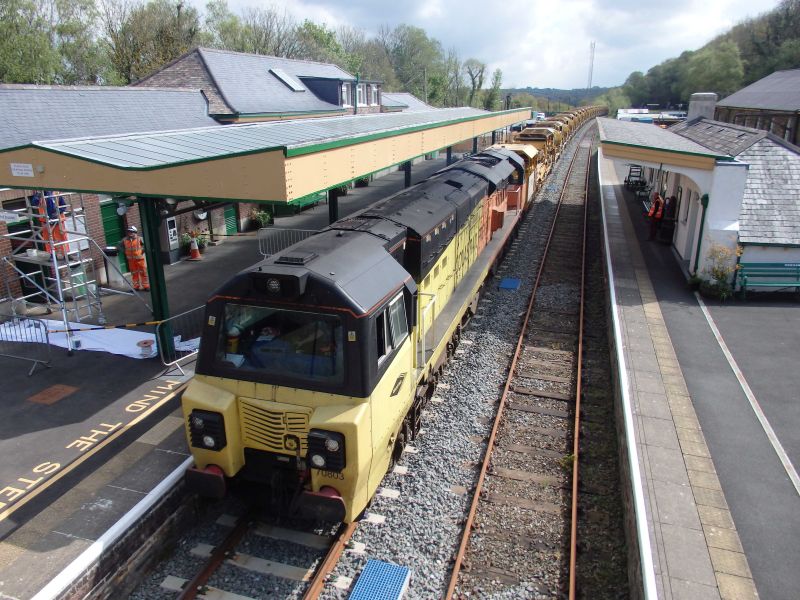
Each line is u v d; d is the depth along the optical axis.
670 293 16.16
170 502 7.73
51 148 10.35
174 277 17.88
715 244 15.76
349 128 14.11
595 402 11.21
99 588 6.61
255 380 7.04
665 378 11.36
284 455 7.14
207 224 21.52
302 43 58.81
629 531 7.51
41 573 6.45
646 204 26.75
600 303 16.25
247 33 52.59
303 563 7.23
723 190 15.60
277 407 6.92
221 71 24.52
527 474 9.06
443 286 11.64
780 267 15.42
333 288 6.67
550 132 35.78
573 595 6.77
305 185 9.80
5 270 13.98
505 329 14.38
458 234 12.83
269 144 11.20
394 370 7.59
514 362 12.34
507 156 21.80
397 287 7.67
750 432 9.57
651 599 6.03
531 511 8.27
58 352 12.16
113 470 8.27
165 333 11.65
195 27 42.56
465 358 12.75
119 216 17.58
